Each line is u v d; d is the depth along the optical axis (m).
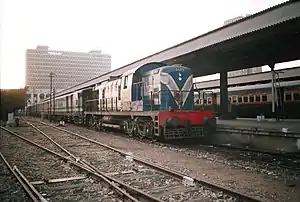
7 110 44.50
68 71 119.12
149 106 15.67
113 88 19.89
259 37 15.82
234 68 27.62
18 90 46.16
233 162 9.70
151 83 15.68
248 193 6.16
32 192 6.37
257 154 11.67
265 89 28.98
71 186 6.91
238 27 15.77
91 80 40.75
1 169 9.05
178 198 5.87
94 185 6.96
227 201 5.60
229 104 33.81
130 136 17.45
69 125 31.39
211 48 18.48
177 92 15.09
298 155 11.23
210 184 6.41
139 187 6.72
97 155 11.27
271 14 13.83
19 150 13.13
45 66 116.56
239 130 15.57
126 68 29.38
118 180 6.99
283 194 6.07
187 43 19.94
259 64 25.89
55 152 11.80
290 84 26.94
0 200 5.92
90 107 25.75
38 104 68.31
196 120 14.30
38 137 18.95
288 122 22.45
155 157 10.66
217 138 16.86
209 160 10.05
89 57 122.50
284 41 17.66
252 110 30.56
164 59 22.70
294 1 12.61
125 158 10.52
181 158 10.44
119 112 18.28
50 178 7.70
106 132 21.61
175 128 14.23
